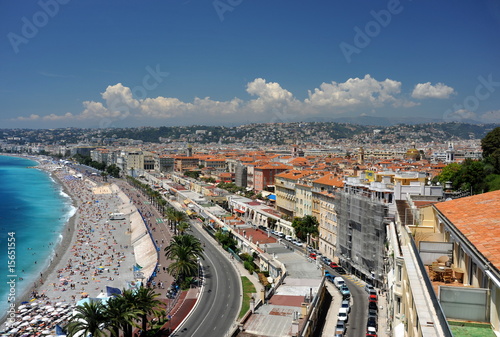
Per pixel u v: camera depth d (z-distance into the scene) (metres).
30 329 109.12
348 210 130.38
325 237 156.25
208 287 125.25
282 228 188.25
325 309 99.94
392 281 63.72
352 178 140.38
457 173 151.62
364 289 115.00
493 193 42.44
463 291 26.53
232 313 104.12
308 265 117.50
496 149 154.75
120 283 146.62
